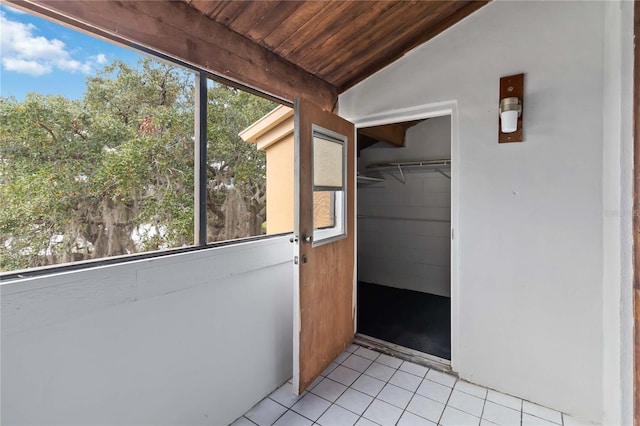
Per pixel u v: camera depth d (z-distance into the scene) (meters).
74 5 1.04
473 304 1.98
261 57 1.80
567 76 1.67
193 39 1.42
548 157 1.73
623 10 1.35
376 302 3.40
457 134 2.02
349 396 1.86
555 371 1.75
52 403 1.01
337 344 2.29
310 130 1.86
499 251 1.89
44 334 0.98
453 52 2.00
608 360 1.55
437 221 3.63
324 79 2.33
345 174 2.33
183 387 1.40
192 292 1.42
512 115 1.72
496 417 1.69
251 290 1.74
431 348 2.40
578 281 1.68
